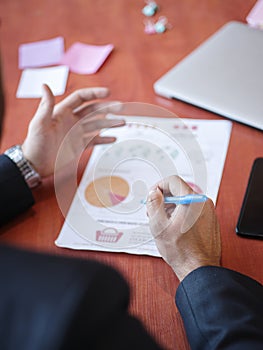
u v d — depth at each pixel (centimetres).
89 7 129
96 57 111
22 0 138
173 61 106
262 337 55
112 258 72
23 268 36
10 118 100
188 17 118
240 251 69
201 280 62
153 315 64
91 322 34
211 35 111
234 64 98
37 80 109
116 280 37
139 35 116
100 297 35
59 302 34
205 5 121
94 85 104
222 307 59
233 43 103
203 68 98
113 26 120
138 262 70
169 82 97
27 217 80
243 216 73
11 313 34
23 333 33
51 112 86
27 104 104
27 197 80
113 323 37
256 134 86
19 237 78
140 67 107
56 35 122
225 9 118
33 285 35
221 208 75
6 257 37
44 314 33
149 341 42
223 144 85
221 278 62
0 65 55
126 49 112
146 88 101
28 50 119
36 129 86
